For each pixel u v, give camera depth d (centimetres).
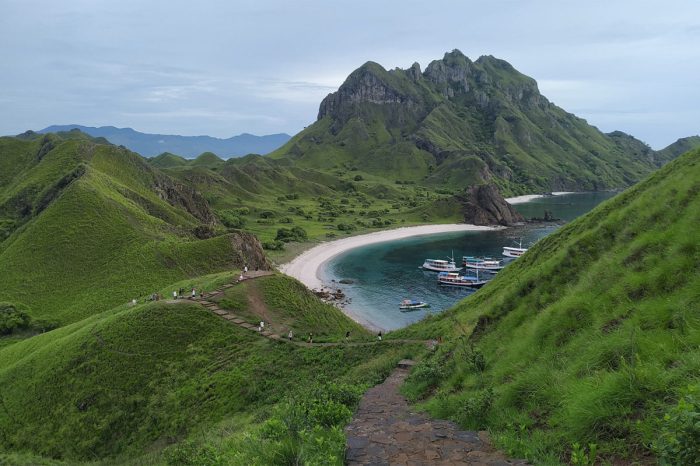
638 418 790
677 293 1088
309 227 19688
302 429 1027
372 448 984
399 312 9462
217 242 9262
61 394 3891
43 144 14888
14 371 4409
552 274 1852
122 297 7338
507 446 924
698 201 1427
